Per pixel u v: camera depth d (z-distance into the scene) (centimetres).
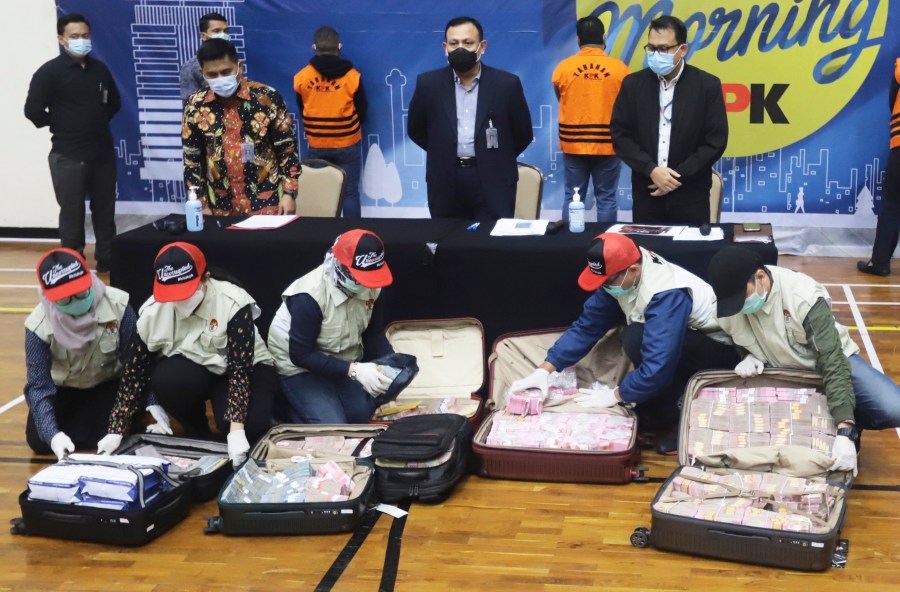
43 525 356
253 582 327
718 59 692
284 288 462
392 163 742
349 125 711
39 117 680
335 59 694
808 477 354
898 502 369
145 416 461
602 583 321
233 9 732
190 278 377
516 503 375
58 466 364
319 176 572
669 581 321
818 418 375
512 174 548
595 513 365
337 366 403
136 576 332
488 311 452
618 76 643
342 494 359
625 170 719
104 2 741
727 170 710
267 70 740
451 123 540
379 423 412
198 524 366
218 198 527
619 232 459
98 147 692
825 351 369
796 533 320
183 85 705
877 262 662
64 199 690
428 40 717
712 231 454
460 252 446
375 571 332
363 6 718
